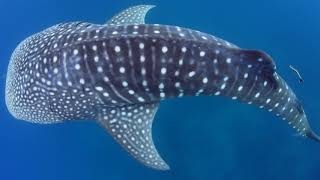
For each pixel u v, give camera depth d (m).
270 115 5.24
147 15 5.45
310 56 5.35
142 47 3.47
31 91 3.89
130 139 4.02
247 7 5.48
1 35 5.49
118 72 3.54
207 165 5.25
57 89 3.74
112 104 3.85
